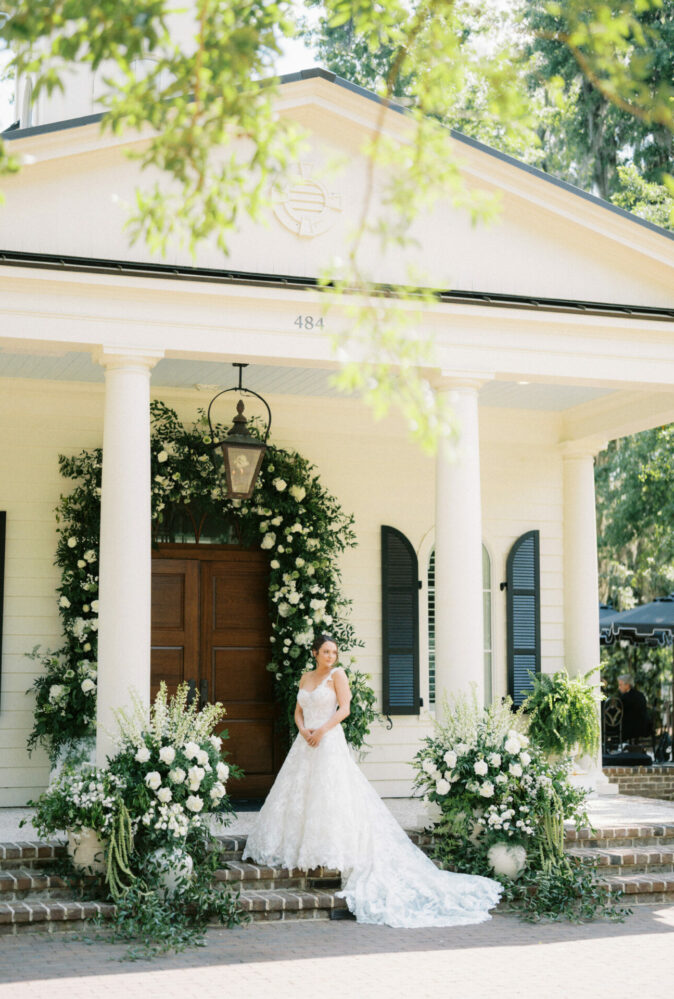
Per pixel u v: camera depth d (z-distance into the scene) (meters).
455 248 10.23
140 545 9.11
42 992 6.59
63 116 12.52
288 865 8.86
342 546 12.88
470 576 9.99
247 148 9.48
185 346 9.32
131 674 8.96
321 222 9.82
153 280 9.18
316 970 7.17
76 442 12.33
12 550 12.04
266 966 7.26
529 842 9.35
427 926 8.37
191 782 8.52
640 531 21.23
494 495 13.90
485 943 7.92
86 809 8.30
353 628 13.06
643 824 10.59
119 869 8.38
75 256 9.09
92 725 11.43
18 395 12.20
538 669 13.82
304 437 13.16
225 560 12.70
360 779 9.14
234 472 10.60
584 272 10.62
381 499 13.41
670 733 20.14
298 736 9.19
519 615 13.77
